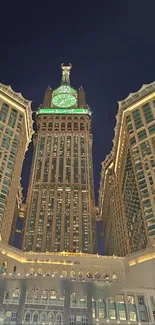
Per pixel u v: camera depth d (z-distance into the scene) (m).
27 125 169.38
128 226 153.38
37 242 169.12
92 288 70.31
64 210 188.12
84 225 181.88
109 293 69.81
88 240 174.38
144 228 125.94
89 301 67.81
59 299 68.69
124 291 70.31
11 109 154.50
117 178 193.62
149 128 138.62
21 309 66.12
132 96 158.25
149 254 106.94
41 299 68.56
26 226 178.50
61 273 112.50
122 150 172.25
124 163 169.38
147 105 149.00
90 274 112.75
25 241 170.75
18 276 77.56
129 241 149.25
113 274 111.94
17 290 69.94
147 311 66.88
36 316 65.62
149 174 124.06
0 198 123.56
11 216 141.00
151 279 98.75
